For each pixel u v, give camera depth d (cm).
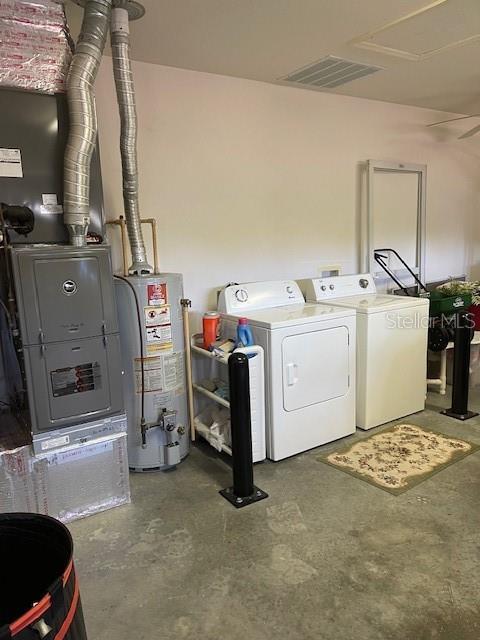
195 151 330
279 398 284
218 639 163
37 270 214
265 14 243
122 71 249
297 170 381
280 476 272
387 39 279
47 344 220
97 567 201
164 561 203
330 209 406
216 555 206
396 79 356
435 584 184
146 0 228
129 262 312
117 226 307
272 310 324
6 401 245
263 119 358
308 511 236
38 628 96
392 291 451
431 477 263
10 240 225
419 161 465
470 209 524
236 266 360
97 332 232
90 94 226
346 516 231
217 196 344
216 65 315
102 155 296
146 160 312
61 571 111
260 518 232
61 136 232
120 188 306
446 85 375
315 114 385
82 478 238
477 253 541
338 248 416
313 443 304
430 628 164
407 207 462
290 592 183
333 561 199
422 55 305
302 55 301
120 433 245
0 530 128
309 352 293
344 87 374
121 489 248
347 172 412
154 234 306
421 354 350
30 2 219
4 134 221
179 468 288
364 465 280
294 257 390
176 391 286
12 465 220
